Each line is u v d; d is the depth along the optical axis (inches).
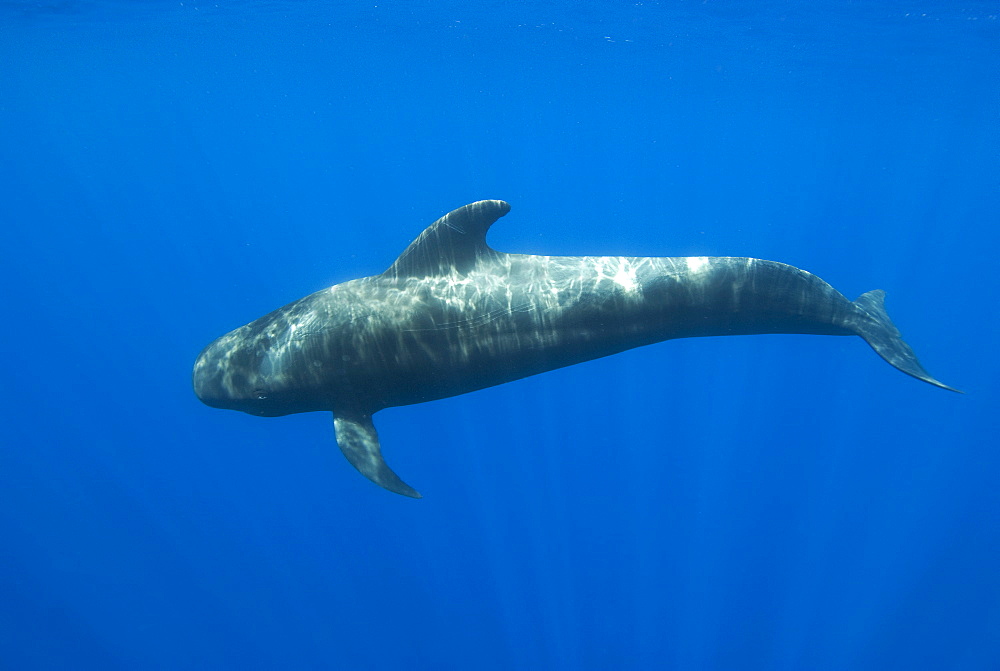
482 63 1339.8
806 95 1467.8
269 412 279.4
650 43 1085.8
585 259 264.7
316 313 261.3
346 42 1167.0
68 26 984.3
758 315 266.7
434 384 259.9
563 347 258.8
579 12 919.0
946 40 965.8
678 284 259.1
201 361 283.6
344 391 261.1
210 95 1720.0
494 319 253.1
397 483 237.8
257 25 1039.6
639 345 267.0
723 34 987.3
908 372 252.7
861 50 1035.9
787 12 847.7
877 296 301.9
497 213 243.3
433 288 254.5
